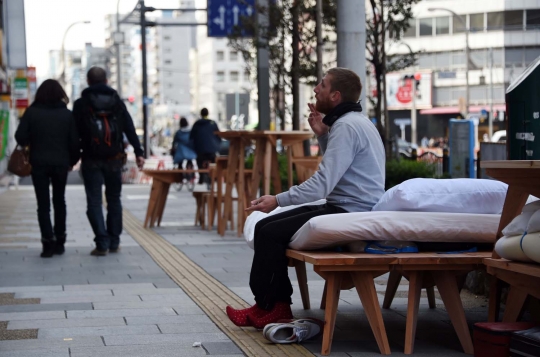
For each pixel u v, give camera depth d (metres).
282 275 5.52
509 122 6.83
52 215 15.94
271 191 15.77
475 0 66.31
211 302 6.78
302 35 17.11
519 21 65.19
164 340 5.43
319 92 5.59
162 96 178.25
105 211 15.99
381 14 15.76
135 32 170.25
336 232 4.98
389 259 4.86
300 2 16.34
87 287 7.62
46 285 7.75
